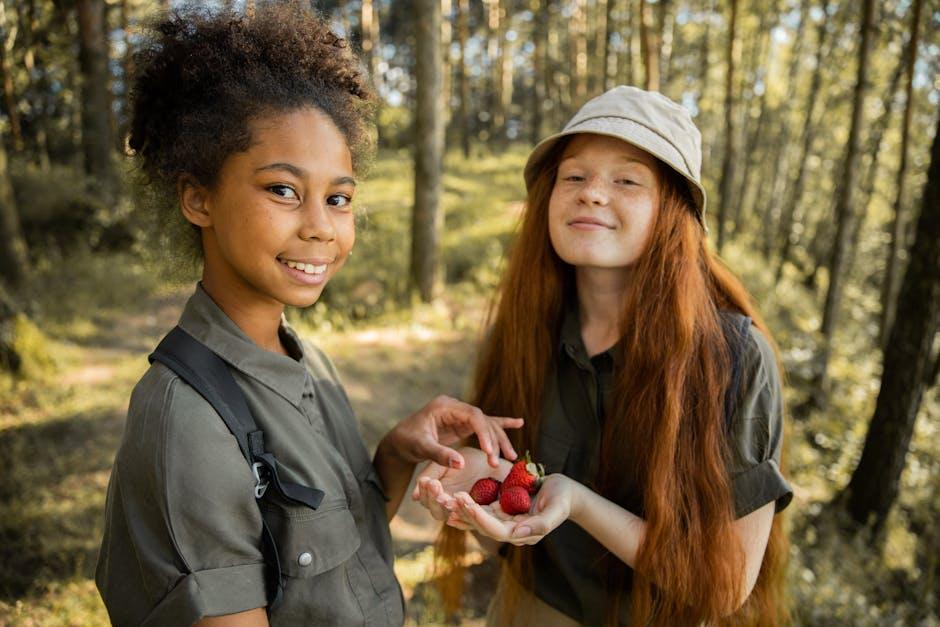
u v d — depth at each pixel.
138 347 6.72
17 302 6.86
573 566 1.50
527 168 1.58
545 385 1.57
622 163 1.36
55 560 3.13
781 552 1.58
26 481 3.87
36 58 13.65
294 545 1.01
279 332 1.21
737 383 1.33
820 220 17.98
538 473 1.37
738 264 12.80
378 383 6.34
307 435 1.08
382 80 27.03
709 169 20.92
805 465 5.93
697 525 1.30
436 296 8.52
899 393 4.61
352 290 8.48
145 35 1.08
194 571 0.90
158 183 1.08
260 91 0.97
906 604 3.98
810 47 18.70
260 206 0.97
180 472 0.91
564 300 1.58
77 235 10.02
